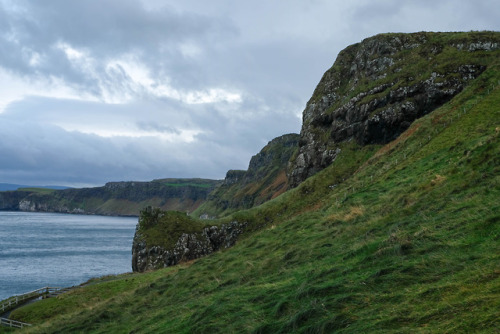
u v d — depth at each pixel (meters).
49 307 43.22
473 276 11.57
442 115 55.16
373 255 17.03
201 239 95.19
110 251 147.00
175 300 26.30
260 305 16.91
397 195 29.25
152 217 100.38
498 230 14.20
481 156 24.97
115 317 28.50
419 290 12.27
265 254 29.14
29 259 122.31
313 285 16.14
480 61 82.31
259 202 189.88
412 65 94.62
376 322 11.15
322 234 27.12
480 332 8.62
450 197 21.27
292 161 126.75
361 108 94.44
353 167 86.94
